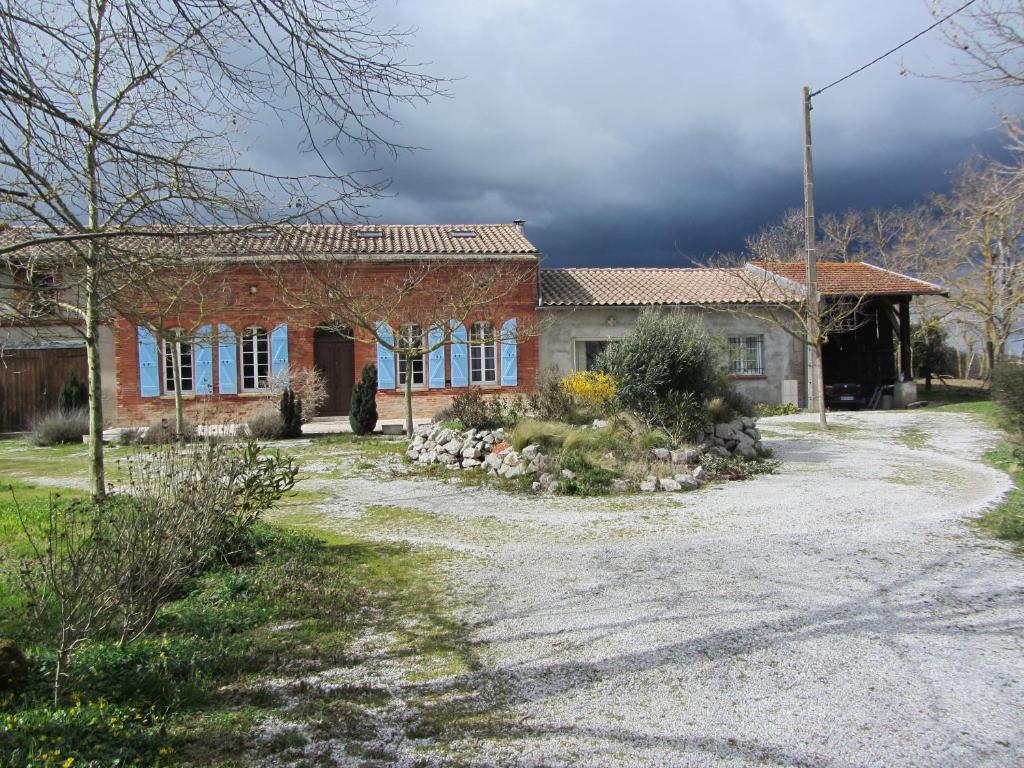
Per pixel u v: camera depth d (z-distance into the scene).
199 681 3.79
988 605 4.71
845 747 3.01
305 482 10.99
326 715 3.42
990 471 10.73
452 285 19.42
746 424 12.33
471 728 3.28
